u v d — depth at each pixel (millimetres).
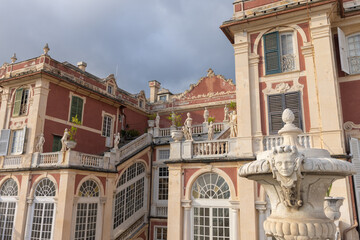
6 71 20781
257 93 13383
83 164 16375
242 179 12438
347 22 13344
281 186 5078
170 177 13828
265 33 13867
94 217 16703
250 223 11906
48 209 15875
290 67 13180
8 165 18281
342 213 10648
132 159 19188
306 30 13078
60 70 19859
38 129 18016
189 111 25797
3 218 17500
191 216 13336
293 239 5027
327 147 11500
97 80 22953
